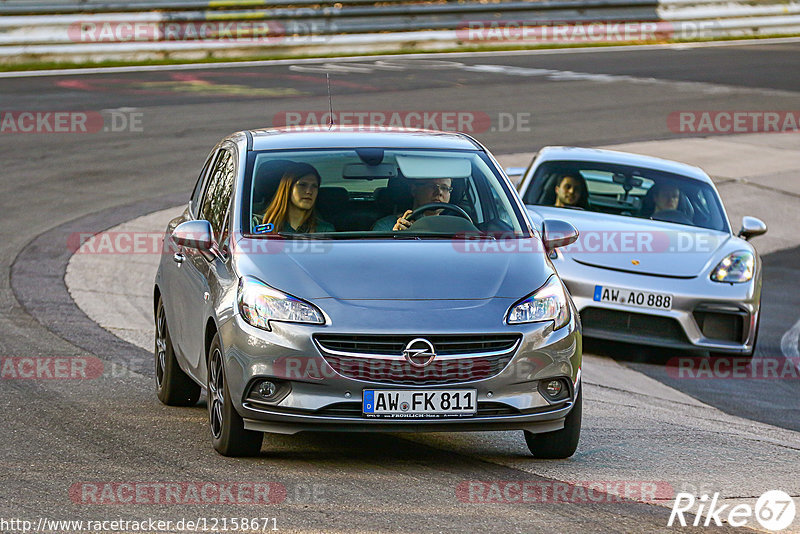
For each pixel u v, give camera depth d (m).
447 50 111.50
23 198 52.78
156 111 73.44
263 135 25.45
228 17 99.31
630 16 124.50
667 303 33.53
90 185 55.78
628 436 24.33
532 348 20.39
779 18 135.50
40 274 40.69
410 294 20.48
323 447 22.27
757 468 22.14
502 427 20.42
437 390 19.91
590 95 89.81
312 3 103.69
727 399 30.38
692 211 37.53
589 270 33.88
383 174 23.88
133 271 42.00
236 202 23.02
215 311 21.30
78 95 78.00
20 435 22.45
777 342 38.88
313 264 21.20
